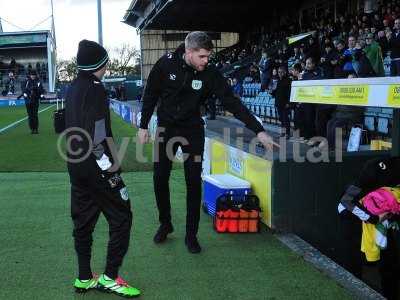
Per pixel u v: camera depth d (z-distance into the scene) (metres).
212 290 3.28
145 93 4.01
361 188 3.55
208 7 23.30
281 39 20.78
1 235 4.44
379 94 2.85
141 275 3.54
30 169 8.16
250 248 4.10
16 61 51.81
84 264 3.23
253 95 18.48
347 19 14.57
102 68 3.10
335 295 3.20
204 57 3.72
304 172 4.47
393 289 3.76
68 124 3.05
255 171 4.78
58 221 4.89
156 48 41.81
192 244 4.00
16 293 3.23
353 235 4.66
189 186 4.00
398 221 3.57
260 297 3.17
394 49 8.91
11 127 17.23
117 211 3.14
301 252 3.99
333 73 9.66
